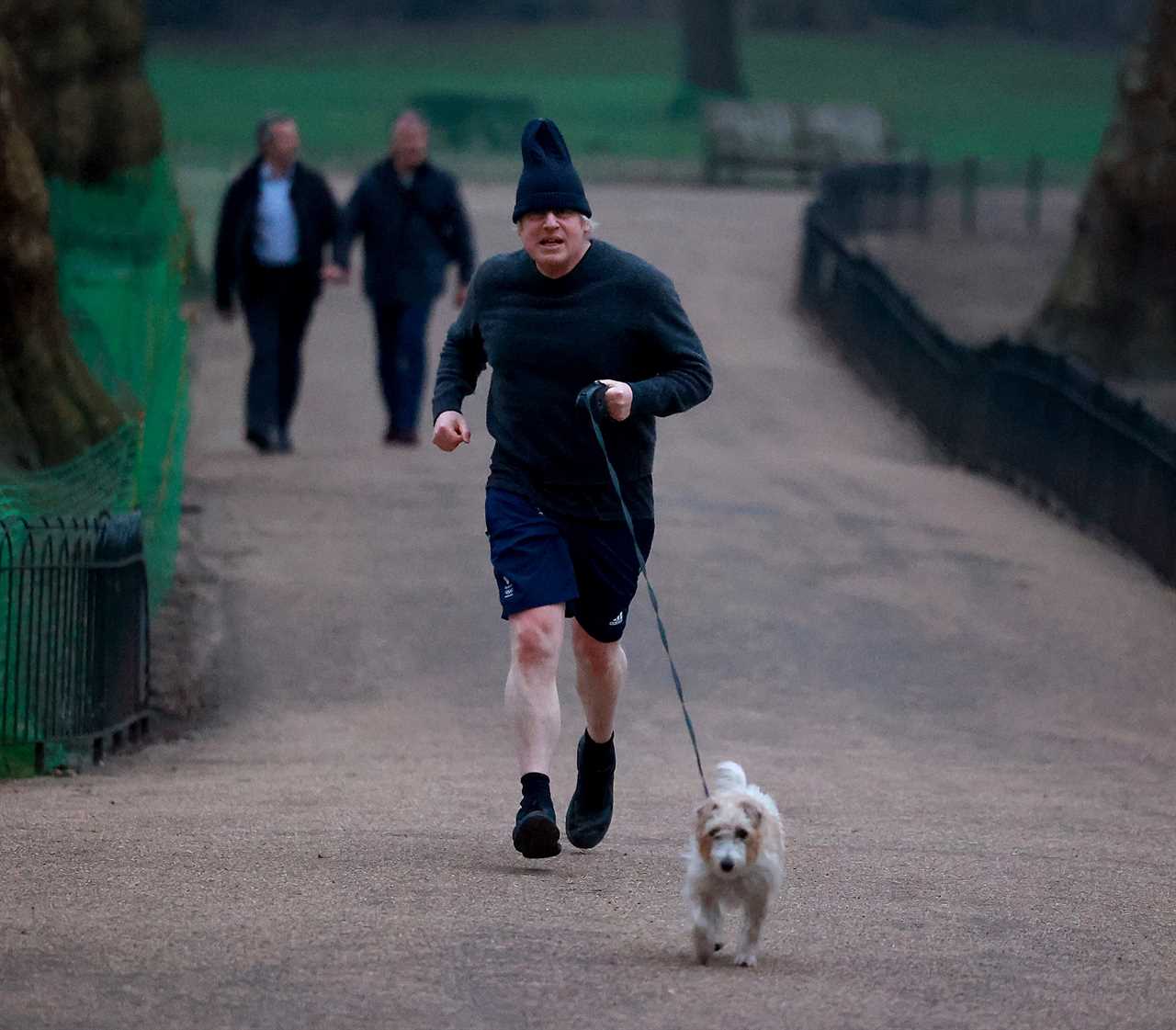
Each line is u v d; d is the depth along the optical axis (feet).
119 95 75.15
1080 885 26.73
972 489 69.31
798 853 28.43
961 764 39.70
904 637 50.06
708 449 74.54
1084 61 302.45
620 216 135.33
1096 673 47.98
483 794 34.01
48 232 49.34
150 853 26.05
